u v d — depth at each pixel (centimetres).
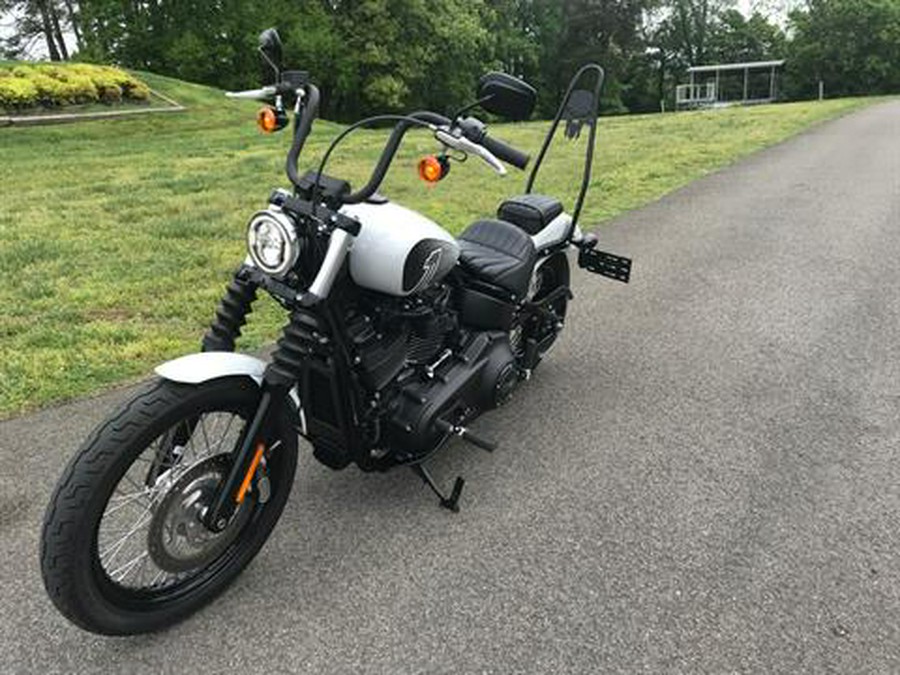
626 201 943
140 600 259
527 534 314
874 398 420
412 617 271
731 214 854
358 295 295
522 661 252
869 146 1376
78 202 980
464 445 383
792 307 558
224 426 297
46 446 376
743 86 5719
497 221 400
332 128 2000
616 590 282
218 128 1977
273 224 250
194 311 554
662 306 568
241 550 287
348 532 316
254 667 250
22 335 504
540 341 437
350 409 298
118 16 3584
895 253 679
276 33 282
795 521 319
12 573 292
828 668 247
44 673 248
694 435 388
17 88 1830
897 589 280
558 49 5709
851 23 5259
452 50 4306
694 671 247
